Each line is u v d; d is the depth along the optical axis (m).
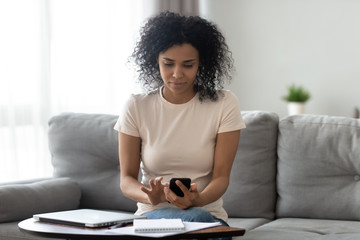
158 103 1.92
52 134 2.64
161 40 1.75
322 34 4.45
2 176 3.17
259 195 2.35
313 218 2.31
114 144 2.53
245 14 4.70
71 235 1.39
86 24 3.70
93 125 2.59
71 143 2.59
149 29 1.83
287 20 4.56
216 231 1.40
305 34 4.51
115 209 2.54
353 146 2.25
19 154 3.27
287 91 4.59
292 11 4.54
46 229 1.45
